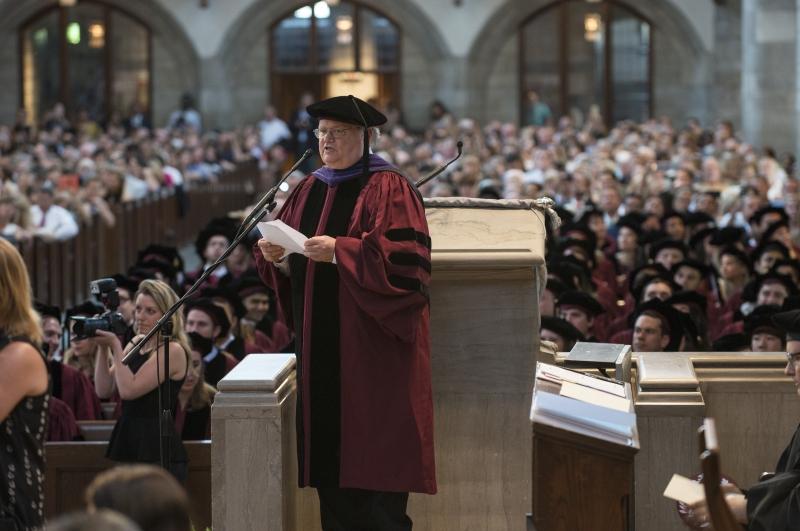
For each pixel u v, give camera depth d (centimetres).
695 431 1273
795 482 1056
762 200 4028
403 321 1132
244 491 1179
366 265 1121
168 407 1372
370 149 1209
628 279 2984
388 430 1159
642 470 1280
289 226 1201
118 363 1486
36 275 3609
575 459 1019
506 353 1283
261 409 1173
